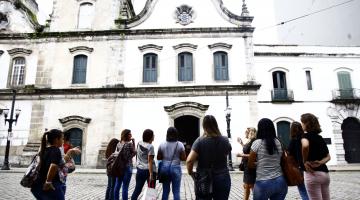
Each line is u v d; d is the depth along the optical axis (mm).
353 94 27078
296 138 6648
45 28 25156
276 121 26203
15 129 23000
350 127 27531
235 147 21562
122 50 24031
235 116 22078
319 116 26562
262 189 4445
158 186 12281
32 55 24703
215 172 4602
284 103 26609
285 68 27422
